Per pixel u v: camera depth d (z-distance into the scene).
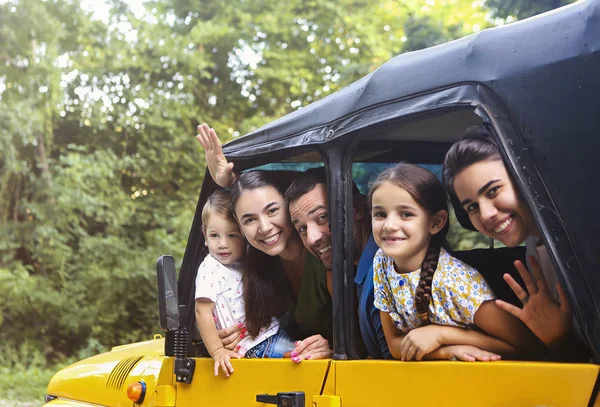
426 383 2.40
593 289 2.12
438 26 13.64
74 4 15.36
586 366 2.06
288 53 16.50
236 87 16.53
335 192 2.84
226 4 16.62
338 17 16.30
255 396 2.99
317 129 2.93
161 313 3.22
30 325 14.24
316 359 2.83
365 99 2.74
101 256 14.38
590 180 2.15
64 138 15.86
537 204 2.23
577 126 2.19
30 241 14.48
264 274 3.29
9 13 14.60
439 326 2.51
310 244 3.00
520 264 2.34
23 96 14.62
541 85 2.27
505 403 2.21
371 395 2.56
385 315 2.68
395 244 2.58
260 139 3.24
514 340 2.44
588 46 2.20
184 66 15.77
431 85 2.53
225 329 3.27
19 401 10.90
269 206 3.15
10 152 14.01
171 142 15.52
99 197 14.65
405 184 2.57
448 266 2.56
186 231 14.60
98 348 13.98
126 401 3.80
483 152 2.36
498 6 9.42
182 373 3.30
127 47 15.57
